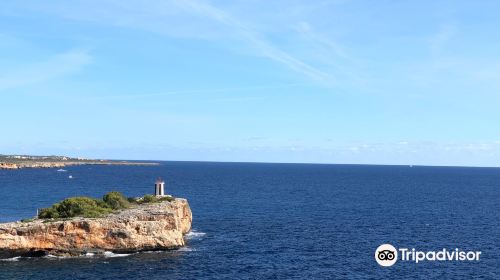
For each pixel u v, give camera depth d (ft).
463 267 181.06
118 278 159.63
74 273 163.94
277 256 196.95
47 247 184.03
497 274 171.63
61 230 184.96
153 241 197.67
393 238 240.12
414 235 249.55
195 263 181.68
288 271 173.17
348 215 334.24
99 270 168.25
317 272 172.35
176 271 169.78
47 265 172.96
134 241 193.26
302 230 263.70
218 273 168.66
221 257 192.54
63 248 185.47
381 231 262.26
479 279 165.48
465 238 241.55
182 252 199.62
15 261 177.17
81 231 186.91
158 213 204.44
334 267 180.04
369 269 177.47
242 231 257.55
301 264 184.03
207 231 255.70
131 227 193.47
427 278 166.30
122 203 226.58
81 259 182.19
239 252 202.90
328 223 292.40
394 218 319.06
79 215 199.52
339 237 242.17
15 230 180.86
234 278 162.61
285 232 256.11
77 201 206.80
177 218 213.46
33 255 183.73
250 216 321.73
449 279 165.27
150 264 177.99
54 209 203.31
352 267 180.24
